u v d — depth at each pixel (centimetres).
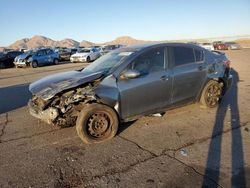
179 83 565
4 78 1595
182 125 548
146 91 516
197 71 596
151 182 346
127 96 496
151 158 412
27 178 369
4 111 741
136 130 530
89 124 473
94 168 389
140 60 521
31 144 485
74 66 2286
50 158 426
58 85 492
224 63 669
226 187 330
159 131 521
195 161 397
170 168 379
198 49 620
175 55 571
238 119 576
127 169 382
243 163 386
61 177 369
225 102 719
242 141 462
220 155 412
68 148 461
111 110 484
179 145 455
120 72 498
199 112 629
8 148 471
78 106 487
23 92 1047
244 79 1116
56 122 485
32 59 2348
